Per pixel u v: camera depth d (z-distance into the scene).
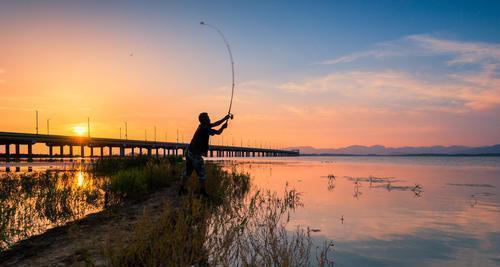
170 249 4.65
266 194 13.07
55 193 10.22
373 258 5.55
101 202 9.62
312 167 45.81
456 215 9.48
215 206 8.61
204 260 4.80
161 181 12.79
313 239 6.69
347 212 9.75
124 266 4.26
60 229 6.60
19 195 10.77
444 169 40.47
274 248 5.15
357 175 27.16
